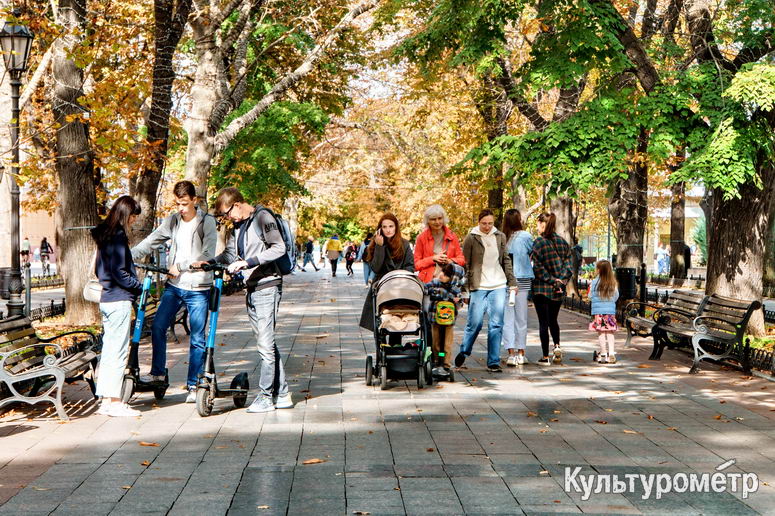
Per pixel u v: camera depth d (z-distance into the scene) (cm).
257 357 1241
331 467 635
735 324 1127
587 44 1487
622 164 1477
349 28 2656
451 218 4384
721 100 1457
